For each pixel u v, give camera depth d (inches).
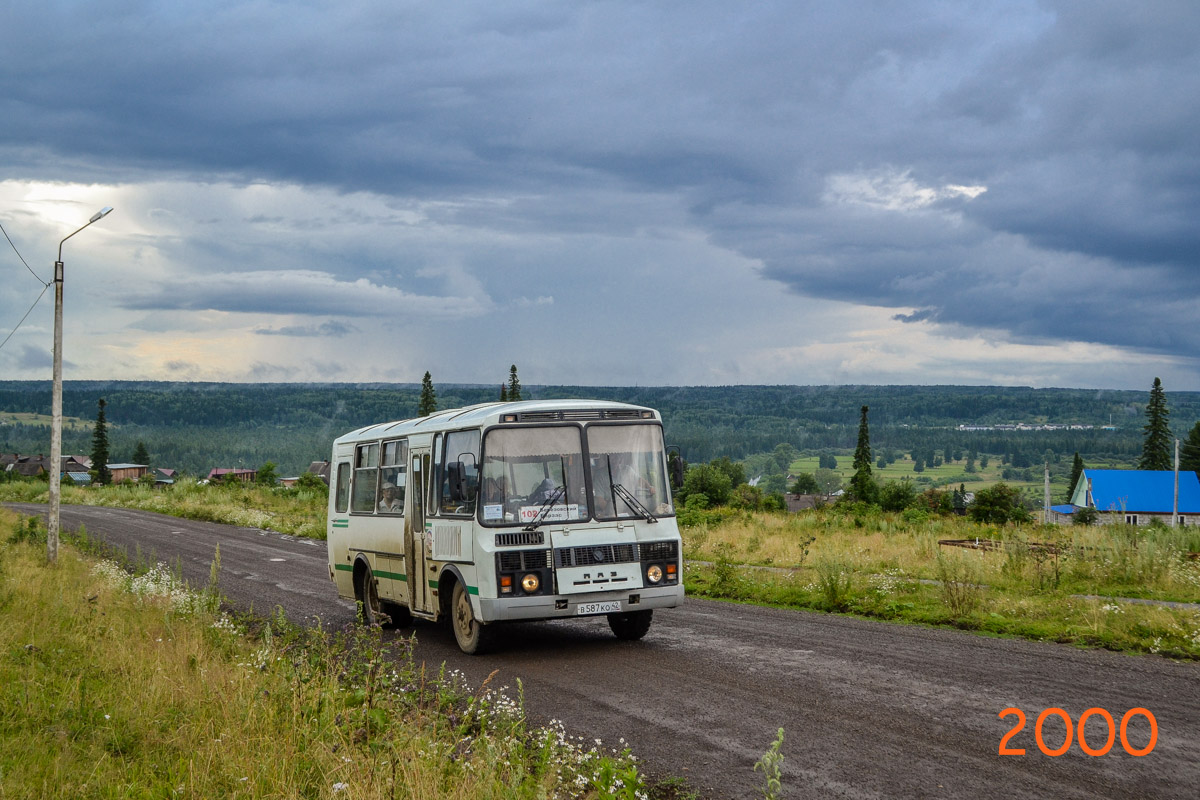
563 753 275.0
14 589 616.1
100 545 1182.9
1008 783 244.2
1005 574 695.1
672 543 477.7
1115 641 445.4
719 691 365.7
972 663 404.5
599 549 462.6
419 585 532.1
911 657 422.3
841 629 518.6
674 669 414.9
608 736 307.6
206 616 539.5
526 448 466.9
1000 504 1798.7
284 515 1870.1
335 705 314.7
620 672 414.6
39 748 282.2
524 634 541.0
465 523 470.3
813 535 1248.2
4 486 3159.5
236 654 423.5
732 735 301.9
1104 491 3521.2
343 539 657.6
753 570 815.7
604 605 460.8
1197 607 545.6
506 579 450.3
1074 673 379.2
